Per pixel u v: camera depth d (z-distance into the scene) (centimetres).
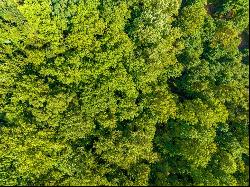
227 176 3681
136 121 3872
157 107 3878
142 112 3981
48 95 3791
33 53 3956
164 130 4034
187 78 4231
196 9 4291
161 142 3925
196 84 4162
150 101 3941
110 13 4062
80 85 3934
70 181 3469
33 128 3691
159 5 4066
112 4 4125
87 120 3759
